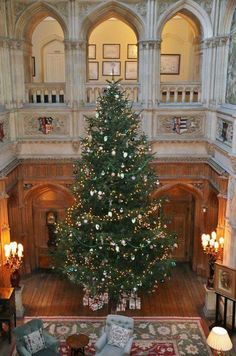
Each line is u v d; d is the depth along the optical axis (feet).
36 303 41.73
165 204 50.06
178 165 45.21
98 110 35.17
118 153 33.99
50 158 44.47
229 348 27.76
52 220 48.80
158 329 37.04
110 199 34.09
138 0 40.88
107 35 58.90
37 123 43.91
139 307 40.50
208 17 41.42
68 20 41.45
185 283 46.32
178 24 58.34
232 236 37.14
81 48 42.39
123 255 34.83
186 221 50.67
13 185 43.01
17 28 41.55
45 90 44.04
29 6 40.93
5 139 41.01
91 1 40.88
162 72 60.18
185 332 36.63
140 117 43.52
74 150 44.62
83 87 43.52
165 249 37.29
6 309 34.45
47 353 30.22
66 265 37.70
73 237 35.58
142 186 35.65
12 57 41.98
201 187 45.85
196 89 44.21
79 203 37.40
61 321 38.32
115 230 35.17
